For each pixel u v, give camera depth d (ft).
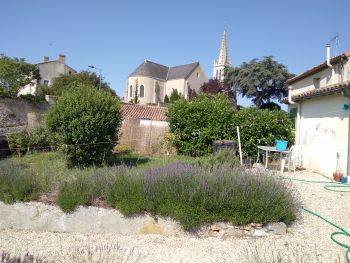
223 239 20.11
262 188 21.72
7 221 23.12
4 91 84.48
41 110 86.94
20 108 82.89
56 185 23.95
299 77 65.26
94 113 42.42
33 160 48.57
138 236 21.01
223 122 52.01
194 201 20.85
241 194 21.02
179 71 222.28
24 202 23.03
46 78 167.12
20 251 18.58
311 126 41.75
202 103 53.78
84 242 20.12
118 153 55.36
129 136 59.06
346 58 49.96
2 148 58.59
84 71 153.58
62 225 22.36
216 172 23.80
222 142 47.21
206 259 17.28
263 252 17.71
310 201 26.03
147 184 22.30
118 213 21.74
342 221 22.03
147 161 44.47
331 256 17.02
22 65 104.42
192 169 24.50
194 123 53.16
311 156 41.14
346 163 33.30
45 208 22.68
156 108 94.99
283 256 16.96
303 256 16.85
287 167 41.47
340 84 32.99
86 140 41.68
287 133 51.78
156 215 21.27
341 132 34.50
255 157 50.62
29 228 22.82
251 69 147.74
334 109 36.17
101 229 21.90
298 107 45.60
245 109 53.42
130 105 92.79
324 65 53.98
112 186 22.67
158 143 57.62
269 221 20.39
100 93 44.16
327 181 33.45
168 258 17.47
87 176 24.54
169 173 23.54
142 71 213.46
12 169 26.27
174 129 55.31
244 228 20.40
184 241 19.90
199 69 223.10
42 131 61.36
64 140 41.55
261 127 51.01
